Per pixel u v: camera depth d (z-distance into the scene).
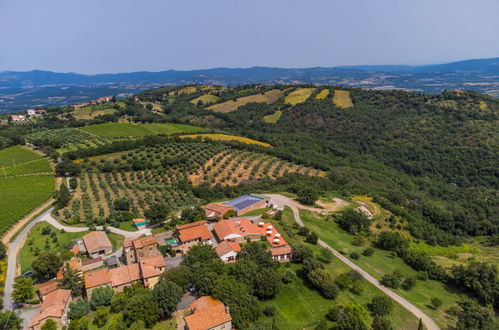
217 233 106.19
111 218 125.75
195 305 70.38
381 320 66.94
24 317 72.81
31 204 138.00
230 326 65.62
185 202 147.25
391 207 158.12
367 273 96.56
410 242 133.88
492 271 94.88
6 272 90.81
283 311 74.44
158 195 153.12
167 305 69.69
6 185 155.75
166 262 93.88
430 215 165.88
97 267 92.44
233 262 91.88
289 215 132.50
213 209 124.75
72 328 66.19
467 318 76.12
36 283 85.38
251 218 123.69
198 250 90.19
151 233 115.38
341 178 193.12
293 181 178.62
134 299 69.94
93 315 72.25
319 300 78.69
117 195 150.88
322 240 114.81
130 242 97.12
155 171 179.38
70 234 114.38
